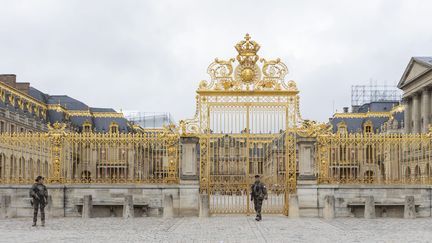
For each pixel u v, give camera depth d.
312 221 26.86
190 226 24.33
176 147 29.81
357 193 29.45
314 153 30.20
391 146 30.44
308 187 29.44
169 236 20.73
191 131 29.91
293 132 29.88
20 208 29.17
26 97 89.56
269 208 32.34
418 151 30.38
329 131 30.77
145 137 29.67
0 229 23.33
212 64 30.11
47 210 28.47
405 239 19.91
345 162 30.45
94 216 29.25
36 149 30.61
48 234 21.42
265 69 30.05
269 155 30.27
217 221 26.67
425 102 96.69
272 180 30.47
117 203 28.92
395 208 29.42
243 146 30.47
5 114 76.06
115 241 19.31
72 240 19.58
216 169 30.02
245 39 30.11
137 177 29.81
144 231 22.36
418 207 29.30
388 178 30.28
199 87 29.89
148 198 29.41
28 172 30.62
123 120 97.25
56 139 29.66
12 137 30.09
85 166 30.14
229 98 29.98
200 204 28.58
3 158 31.78
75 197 29.39
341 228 23.67
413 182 30.05
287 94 29.88
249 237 20.48
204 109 30.00
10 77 93.75
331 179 29.72
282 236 20.81
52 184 29.30
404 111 104.25
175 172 29.70
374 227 24.11
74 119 98.75
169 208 28.38
